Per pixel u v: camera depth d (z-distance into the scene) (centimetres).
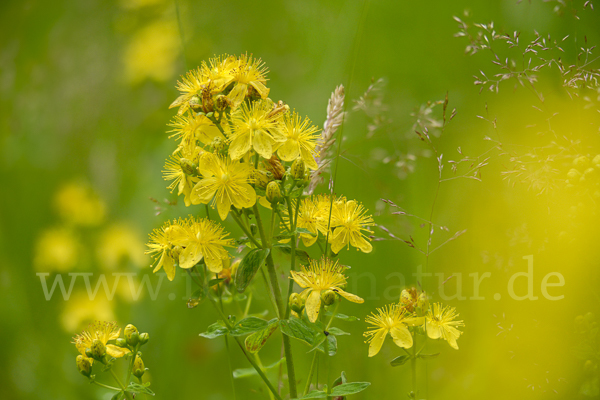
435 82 152
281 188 126
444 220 137
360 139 140
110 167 164
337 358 133
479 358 132
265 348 136
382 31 161
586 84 130
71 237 148
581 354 129
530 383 130
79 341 127
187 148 127
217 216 139
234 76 126
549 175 130
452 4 160
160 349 137
